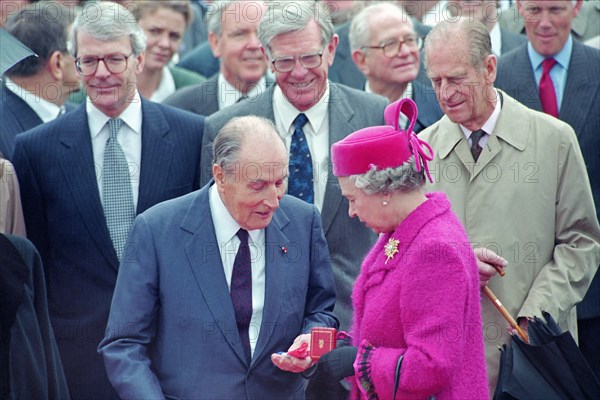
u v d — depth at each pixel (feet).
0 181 62.64
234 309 54.24
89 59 64.54
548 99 74.28
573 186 60.23
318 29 64.54
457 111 59.47
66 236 64.85
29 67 72.23
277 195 52.95
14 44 59.98
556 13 72.90
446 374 46.34
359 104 66.33
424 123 77.36
